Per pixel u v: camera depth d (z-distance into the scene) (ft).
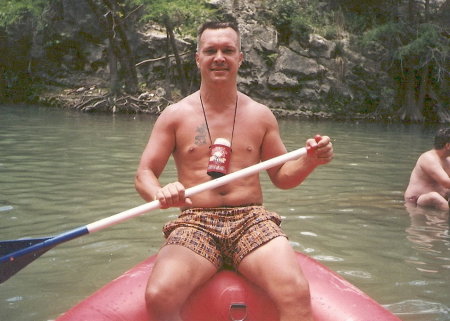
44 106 56.29
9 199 16.93
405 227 15.12
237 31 9.48
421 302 10.19
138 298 8.27
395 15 62.90
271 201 17.72
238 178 8.64
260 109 9.61
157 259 8.38
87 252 12.72
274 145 9.64
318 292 8.55
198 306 8.18
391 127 48.57
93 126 38.40
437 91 61.21
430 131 44.88
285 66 56.95
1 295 10.27
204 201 8.96
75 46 59.36
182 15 56.13
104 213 15.55
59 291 10.50
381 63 60.13
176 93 57.41
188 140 9.29
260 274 8.14
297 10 60.70
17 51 60.18
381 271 11.80
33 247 8.59
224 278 8.43
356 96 58.75
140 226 14.73
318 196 18.60
